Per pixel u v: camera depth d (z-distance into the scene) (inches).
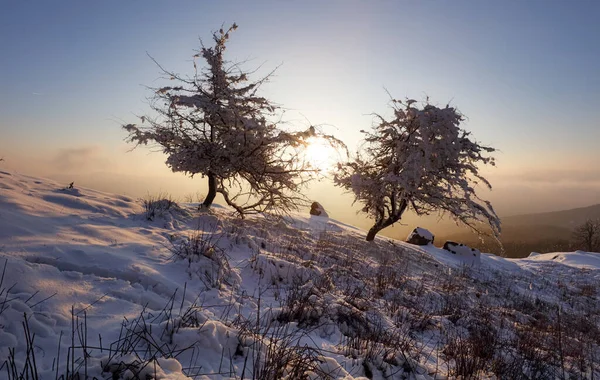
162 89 424.8
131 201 423.2
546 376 225.1
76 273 196.9
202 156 440.1
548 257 1056.8
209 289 232.8
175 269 245.9
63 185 417.7
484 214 633.0
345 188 697.0
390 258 560.1
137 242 276.4
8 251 201.5
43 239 232.4
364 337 217.8
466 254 810.8
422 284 408.5
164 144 444.8
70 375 118.6
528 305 474.6
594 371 259.9
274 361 147.3
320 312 231.6
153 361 129.6
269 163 457.7
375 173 691.4
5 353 124.8
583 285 730.8
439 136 627.5
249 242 357.7
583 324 418.6
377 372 179.8
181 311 183.8
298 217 729.0
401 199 667.4
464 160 657.0
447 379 189.6
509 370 216.8
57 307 161.5
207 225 403.5
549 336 330.6
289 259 343.6
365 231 821.9
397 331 248.1
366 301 292.7
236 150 438.6
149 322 166.9
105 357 130.9
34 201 316.8
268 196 477.7
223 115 429.1
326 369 159.0
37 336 139.6
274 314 216.5
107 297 181.5
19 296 160.6
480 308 376.5
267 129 436.5
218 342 155.4
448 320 303.9
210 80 438.3
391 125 663.1
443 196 646.5
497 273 715.4
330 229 695.7
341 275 359.9
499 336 293.3
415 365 193.2
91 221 308.2
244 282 277.9
